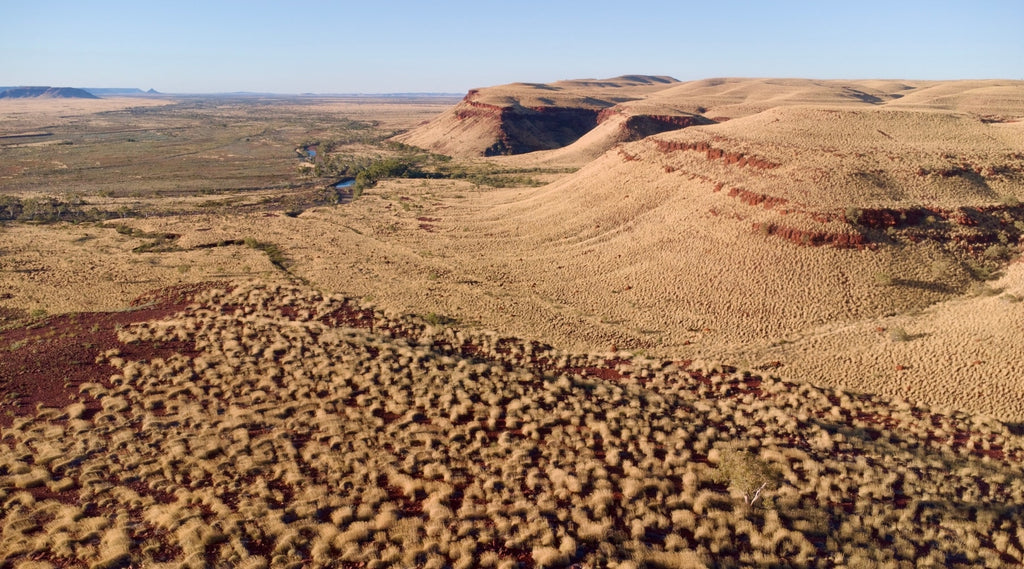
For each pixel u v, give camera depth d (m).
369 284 59.84
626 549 17.70
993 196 54.44
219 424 25.81
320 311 48.97
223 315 45.53
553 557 17.08
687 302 50.84
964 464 24.80
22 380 30.72
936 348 36.47
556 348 42.50
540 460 23.41
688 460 23.80
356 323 46.62
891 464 24.25
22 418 26.34
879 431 28.55
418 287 58.91
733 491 21.14
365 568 16.91
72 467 22.05
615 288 56.16
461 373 33.50
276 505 19.98
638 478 22.06
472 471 22.50
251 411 27.11
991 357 33.94
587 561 17.12
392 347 37.62
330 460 22.94
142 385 30.28
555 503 20.33
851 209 51.50
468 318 49.75
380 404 28.84
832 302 46.41
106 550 17.02
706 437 26.09
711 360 39.19
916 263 48.22
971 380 32.66
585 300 54.62
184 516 18.78
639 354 40.94
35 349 35.44
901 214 51.41
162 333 38.28
